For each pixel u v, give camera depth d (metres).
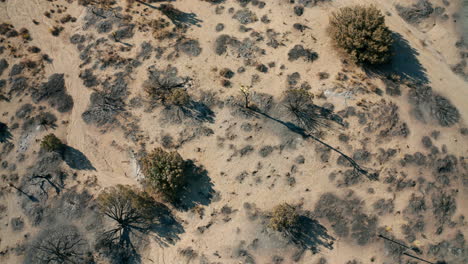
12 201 36.12
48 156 37.00
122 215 33.75
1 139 38.53
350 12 36.62
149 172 33.00
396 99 35.69
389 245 31.47
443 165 33.53
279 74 37.47
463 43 37.84
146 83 38.59
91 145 37.03
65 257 33.16
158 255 32.66
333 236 31.92
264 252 31.77
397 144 34.25
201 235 32.78
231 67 38.31
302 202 33.00
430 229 31.91
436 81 36.56
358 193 33.00
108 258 32.84
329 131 34.84
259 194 33.56
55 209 35.12
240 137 35.47
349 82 36.34
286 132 35.12
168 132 36.41
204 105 36.97
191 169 34.75
